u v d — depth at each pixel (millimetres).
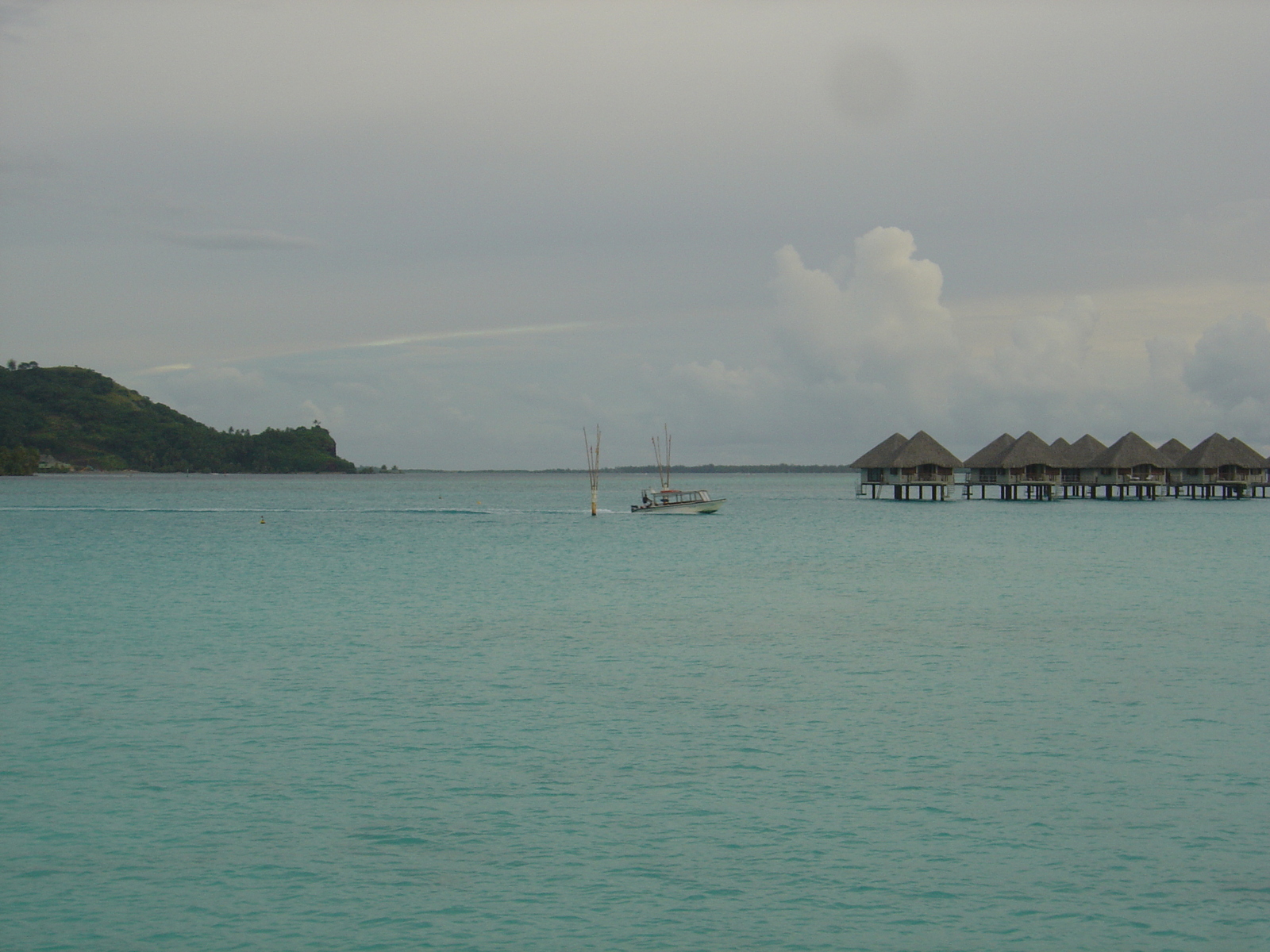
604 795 17750
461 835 16094
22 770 18922
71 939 13094
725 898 14133
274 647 30359
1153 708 23297
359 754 19891
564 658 28938
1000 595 42156
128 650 29922
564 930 13336
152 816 16812
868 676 26641
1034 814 16906
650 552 62906
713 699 24125
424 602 40188
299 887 14414
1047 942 13031
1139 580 47219
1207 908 13852
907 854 15430
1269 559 56938
